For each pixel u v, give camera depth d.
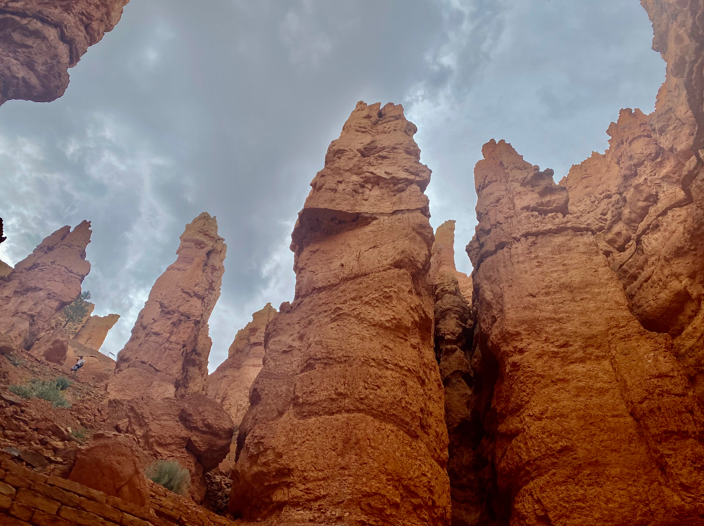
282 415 12.45
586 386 14.19
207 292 25.41
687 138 18.73
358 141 20.33
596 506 11.85
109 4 16.67
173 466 11.85
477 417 19.27
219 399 29.88
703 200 14.87
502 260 19.41
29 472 6.30
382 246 15.73
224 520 9.67
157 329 21.19
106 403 15.65
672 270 16.06
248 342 35.06
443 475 12.36
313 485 10.49
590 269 17.34
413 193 17.77
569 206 26.61
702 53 14.56
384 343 13.16
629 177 22.70
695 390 13.29
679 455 11.89
